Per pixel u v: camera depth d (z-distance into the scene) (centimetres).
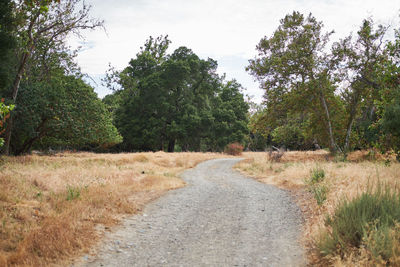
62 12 1773
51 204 698
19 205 637
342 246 445
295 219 727
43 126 2280
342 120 2667
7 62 1422
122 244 539
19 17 1386
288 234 611
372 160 1730
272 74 2630
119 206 782
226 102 5784
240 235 608
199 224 688
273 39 2581
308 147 4062
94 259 467
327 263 441
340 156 2167
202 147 6469
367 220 488
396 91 1166
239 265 458
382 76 1367
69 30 1850
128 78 5231
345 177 996
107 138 3136
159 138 4866
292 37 2597
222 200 967
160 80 4809
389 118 1116
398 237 418
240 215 772
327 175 1118
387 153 1326
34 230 512
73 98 2517
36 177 929
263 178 1564
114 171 1359
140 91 4978
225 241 571
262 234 614
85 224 595
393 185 726
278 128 3600
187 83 5338
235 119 5353
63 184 924
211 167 2330
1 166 1096
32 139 2323
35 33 1803
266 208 849
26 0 880
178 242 563
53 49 2217
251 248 533
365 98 2464
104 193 852
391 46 1273
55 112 2183
